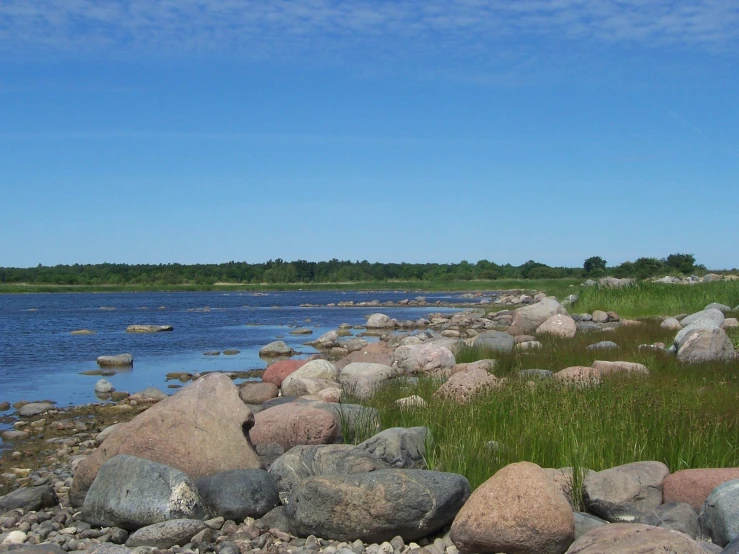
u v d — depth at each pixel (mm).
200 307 62719
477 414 10508
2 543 7305
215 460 8852
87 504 7895
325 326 40375
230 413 9211
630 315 34406
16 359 25141
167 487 7742
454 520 6852
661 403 10453
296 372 17344
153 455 8852
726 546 5859
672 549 5449
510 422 10141
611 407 10172
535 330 26688
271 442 10094
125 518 7656
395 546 7016
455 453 8828
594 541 5859
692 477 7500
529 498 6496
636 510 7406
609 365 15008
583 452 8703
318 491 7270
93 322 43344
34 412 15445
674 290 37594
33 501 8570
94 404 16594
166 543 7184
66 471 10672
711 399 11602
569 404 10453
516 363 17438
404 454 8828
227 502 7832
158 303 71312
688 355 16938
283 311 55812
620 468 7863
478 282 113812
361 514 7090
